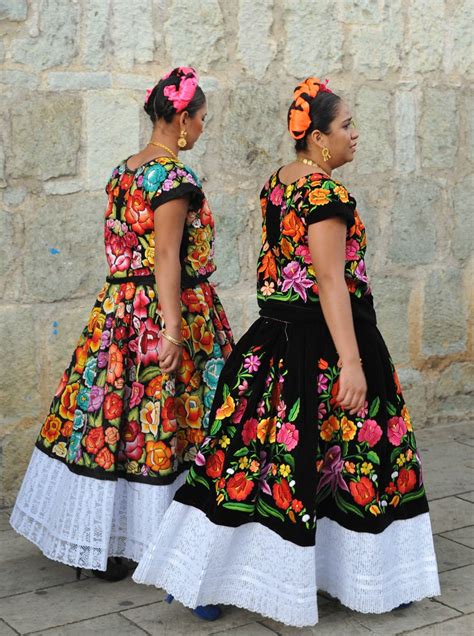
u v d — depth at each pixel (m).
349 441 2.83
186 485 2.92
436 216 5.01
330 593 2.94
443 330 5.13
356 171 4.77
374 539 2.83
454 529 3.72
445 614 2.99
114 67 4.04
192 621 2.96
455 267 5.11
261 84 4.43
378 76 4.75
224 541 2.81
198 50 4.24
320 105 2.85
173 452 3.12
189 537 2.86
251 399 2.86
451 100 4.96
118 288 3.16
